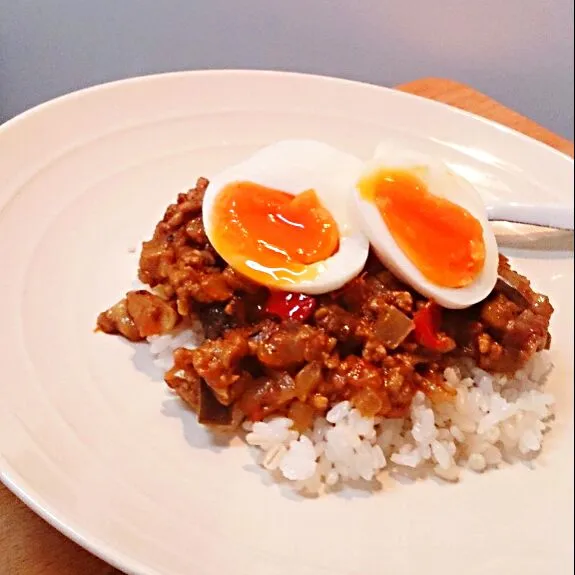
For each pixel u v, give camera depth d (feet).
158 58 1.15
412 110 1.27
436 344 0.91
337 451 0.86
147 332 0.90
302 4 1.35
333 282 0.88
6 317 0.87
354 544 0.79
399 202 0.94
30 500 0.70
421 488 0.87
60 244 0.96
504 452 0.93
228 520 0.77
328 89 1.25
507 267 1.01
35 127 1.02
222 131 1.16
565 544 0.83
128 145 1.09
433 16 1.53
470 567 0.79
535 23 1.60
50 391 0.82
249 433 0.86
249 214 0.91
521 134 1.28
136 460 0.79
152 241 0.96
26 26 0.94
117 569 0.75
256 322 0.89
